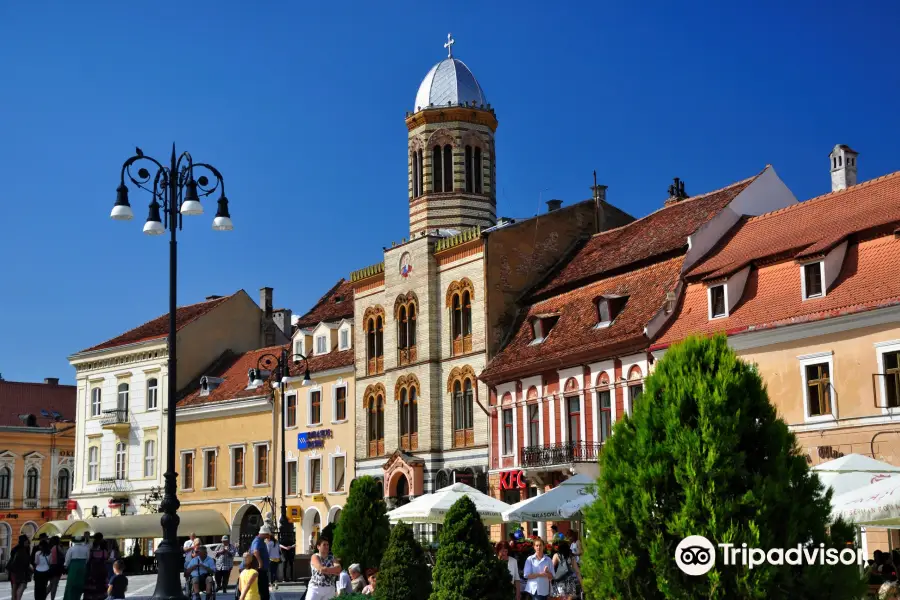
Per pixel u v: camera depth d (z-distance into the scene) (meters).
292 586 44.34
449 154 62.47
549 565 27.02
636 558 15.62
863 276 35.19
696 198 50.09
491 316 53.97
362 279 63.12
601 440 45.34
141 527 67.75
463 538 21.05
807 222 39.97
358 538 33.75
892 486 22.34
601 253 52.28
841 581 15.08
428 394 56.50
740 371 16.03
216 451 73.81
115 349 81.12
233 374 76.25
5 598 51.19
